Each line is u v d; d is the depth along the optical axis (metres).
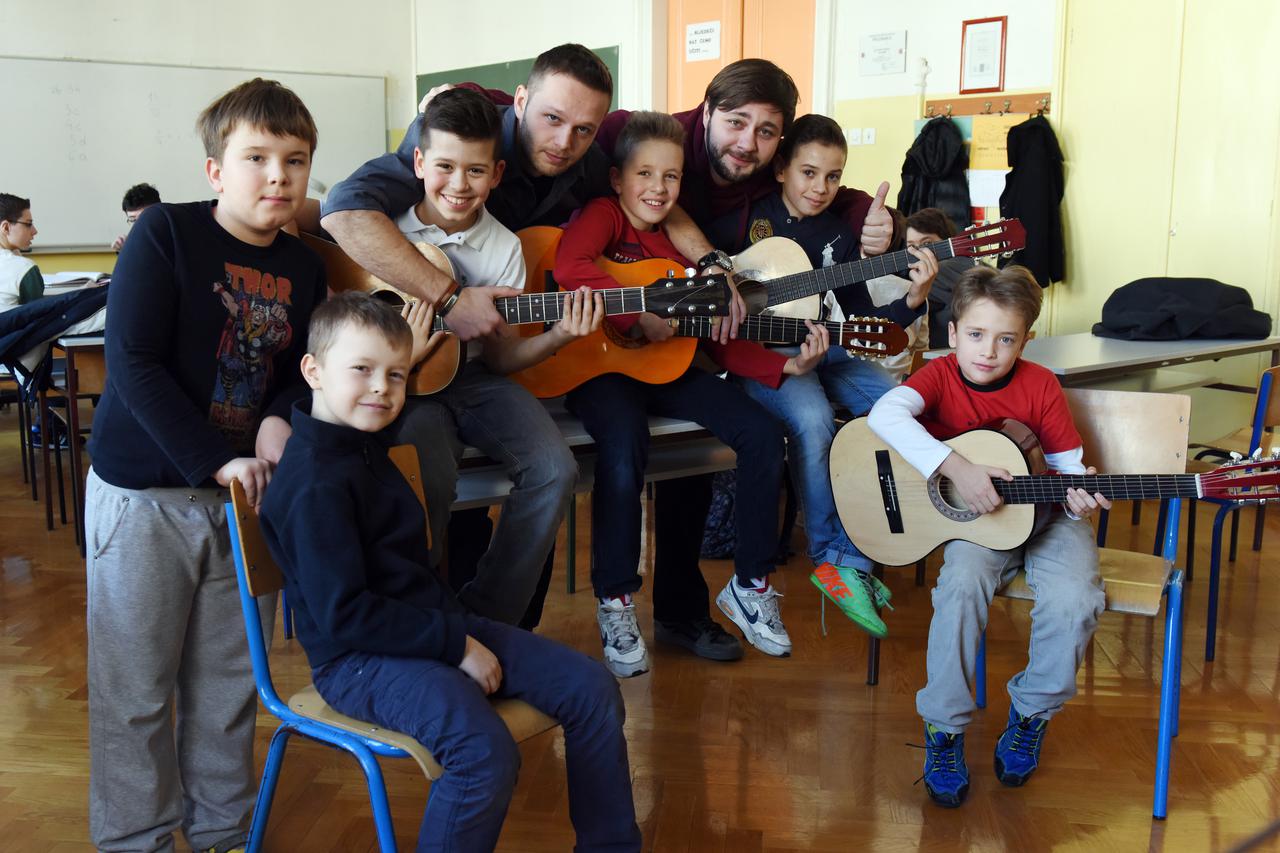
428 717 1.60
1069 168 5.55
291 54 8.02
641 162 2.62
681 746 2.49
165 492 1.78
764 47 6.45
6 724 2.59
